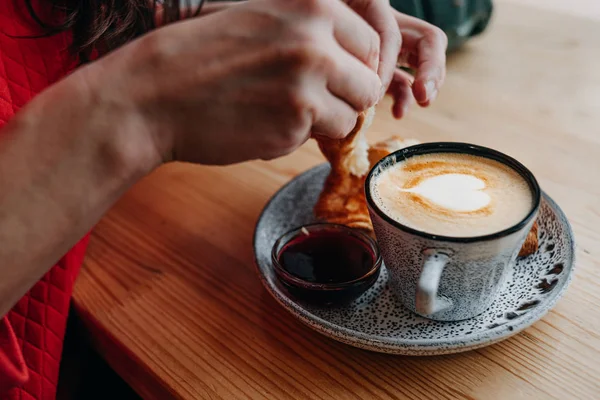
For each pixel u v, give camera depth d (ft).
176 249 1.62
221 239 1.64
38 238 1.11
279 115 1.08
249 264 1.56
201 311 1.44
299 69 1.05
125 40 1.61
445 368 1.27
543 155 1.83
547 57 2.35
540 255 1.44
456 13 2.27
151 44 1.07
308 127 1.11
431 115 2.06
